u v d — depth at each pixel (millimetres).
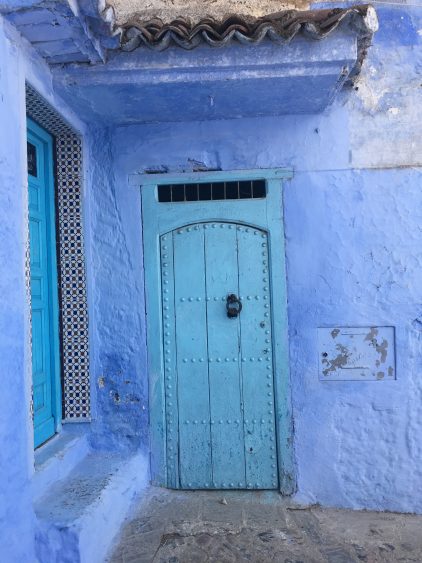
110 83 3262
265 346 3973
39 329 3652
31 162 3654
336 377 3928
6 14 2609
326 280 3936
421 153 3896
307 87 3414
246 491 3971
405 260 3902
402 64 3912
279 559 3176
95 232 4031
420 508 3865
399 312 3904
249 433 3979
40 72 3084
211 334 4004
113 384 4020
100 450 3996
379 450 3902
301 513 3773
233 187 4047
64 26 2752
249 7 3898
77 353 3959
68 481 3441
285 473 3930
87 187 3992
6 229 2562
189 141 3988
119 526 3434
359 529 3582
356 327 3924
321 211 3936
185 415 4004
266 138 3957
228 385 3992
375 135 3912
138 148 4012
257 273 3986
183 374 4012
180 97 3510
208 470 3988
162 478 3998
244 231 4000
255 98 3572
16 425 2598
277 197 3957
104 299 4031
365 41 3256
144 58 3178
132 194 4023
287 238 3953
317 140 3934
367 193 3918
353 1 3898
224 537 3383
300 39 3115
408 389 3896
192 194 4066
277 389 3943
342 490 3908
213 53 3164
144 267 4016
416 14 3912
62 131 3854
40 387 3619
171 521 3559
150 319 4012
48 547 2777
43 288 3746
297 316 3945
